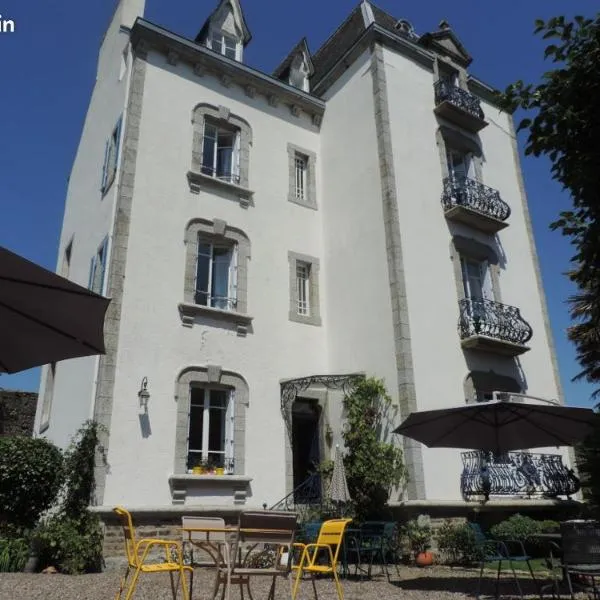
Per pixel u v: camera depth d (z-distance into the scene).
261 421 12.75
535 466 12.86
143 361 11.57
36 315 4.66
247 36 16.52
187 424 11.70
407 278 13.10
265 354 13.36
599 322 7.31
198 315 12.60
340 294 14.52
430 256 13.86
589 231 6.35
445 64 16.61
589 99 6.36
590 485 10.55
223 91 15.07
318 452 13.38
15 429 18.84
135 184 12.66
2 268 4.15
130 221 12.32
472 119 16.27
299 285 15.02
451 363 13.13
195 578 8.82
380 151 14.20
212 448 12.20
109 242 12.30
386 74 15.07
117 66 15.12
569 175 6.51
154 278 12.26
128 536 5.90
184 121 13.95
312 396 13.55
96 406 10.93
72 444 10.91
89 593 7.33
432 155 15.16
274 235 14.62
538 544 11.23
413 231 13.77
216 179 13.84
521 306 15.64
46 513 11.95
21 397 19.33
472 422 8.85
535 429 8.76
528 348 14.30
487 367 13.88
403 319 12.61
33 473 11.03
